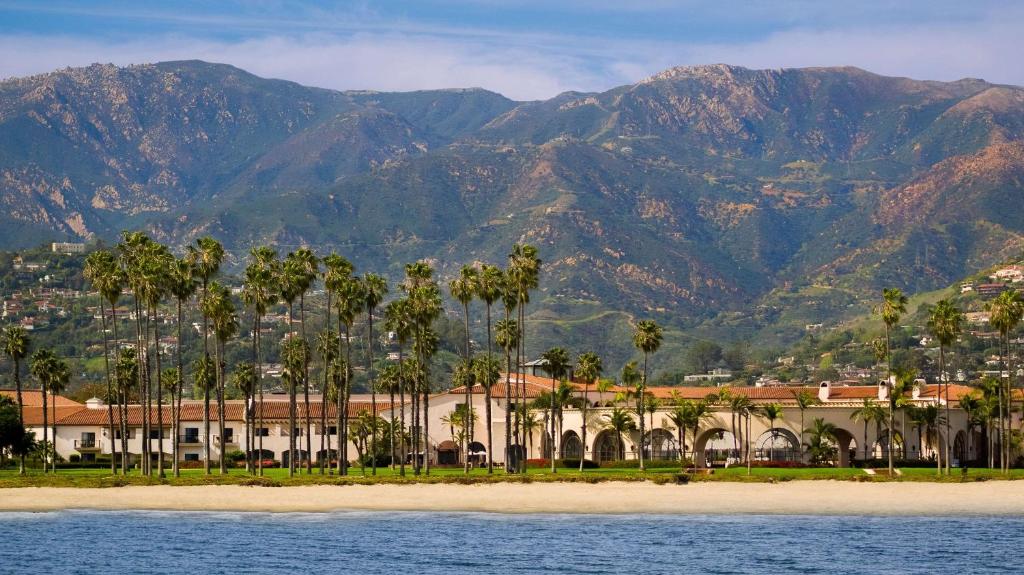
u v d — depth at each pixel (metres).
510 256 166.38
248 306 164.50
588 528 124.94
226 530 123.44
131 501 140.75
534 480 151.38
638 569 102.62
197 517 132.00
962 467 169.12
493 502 140.38
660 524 127.56
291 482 150.25
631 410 183.75
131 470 184.88
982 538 117.69
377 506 138.62
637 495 143.75
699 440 182.38
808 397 180.12
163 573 101.75
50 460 199.00
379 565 104.44
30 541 116.81
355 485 149.00
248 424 163.38
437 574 100.69
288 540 117.44
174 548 112.94
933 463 172.75
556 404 192.50
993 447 180.75
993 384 179.62
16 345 177.62
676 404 184.62
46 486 148.00
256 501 140.75
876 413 172.75
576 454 191.12
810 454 179.25
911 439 181.38
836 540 117.00
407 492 144.88
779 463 173.50
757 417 180.00
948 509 135.50
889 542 115.69
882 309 174.50
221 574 101.00
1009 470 162.75
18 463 194.50
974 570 101.56
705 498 142.12
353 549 112.31
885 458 178.62
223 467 157.12
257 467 193.62
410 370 192.88
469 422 164.62
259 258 162.12
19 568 103.69
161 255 160.50
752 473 159.25
